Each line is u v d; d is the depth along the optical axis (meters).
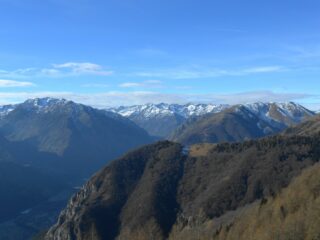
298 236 147.25
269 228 161.00
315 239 140.00
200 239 199.62
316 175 180.88
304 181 181.88
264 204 189.12
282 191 194.88
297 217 155.38
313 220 147.12
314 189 172.25
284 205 173.88
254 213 184.75
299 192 176.00
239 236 175.50
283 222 158.75
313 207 153.75
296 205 169.25
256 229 169.25
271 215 173.38
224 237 183.62
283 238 151.00
